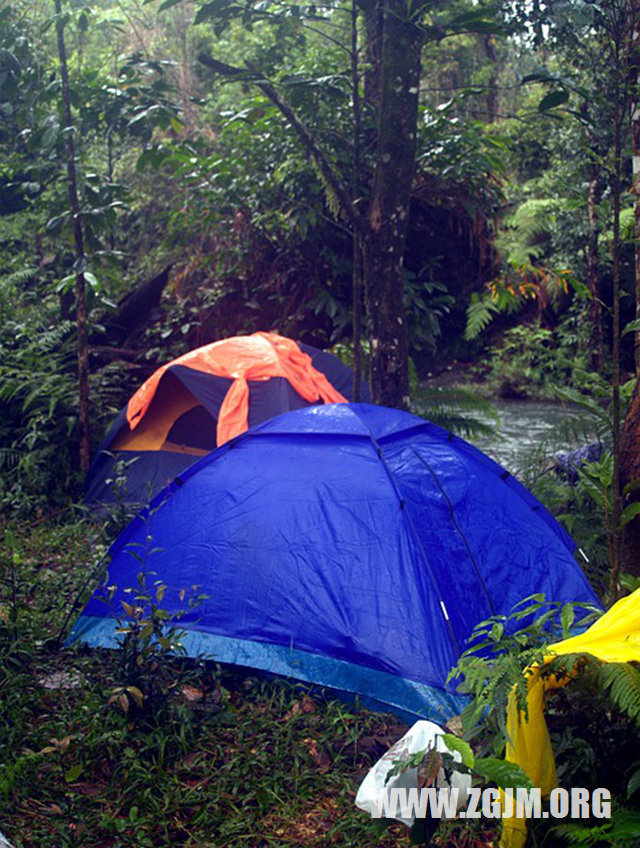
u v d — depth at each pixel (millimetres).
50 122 7004
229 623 4230
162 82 7516
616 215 3586
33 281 11352
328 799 3252
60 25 7027
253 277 12867
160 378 7375
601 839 2580
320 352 8359
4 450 7699
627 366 14117
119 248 15586
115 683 3840
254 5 6047
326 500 4352
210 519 4535
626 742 2936
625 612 2963
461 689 3053
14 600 4441
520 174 17062
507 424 12180
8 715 3621
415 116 5801
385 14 5750
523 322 16516
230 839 2961
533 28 5199
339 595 4082
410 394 6480
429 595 3939
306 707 3881
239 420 6984
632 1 3795
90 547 6281
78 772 3168
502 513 4453
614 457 3602
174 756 3455
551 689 2990
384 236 5879
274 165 10836
